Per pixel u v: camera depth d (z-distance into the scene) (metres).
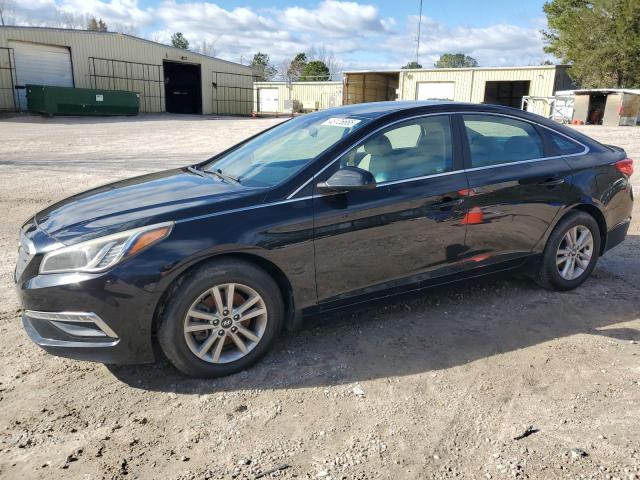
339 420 2.82
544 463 2.48
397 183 3.64
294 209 3.29
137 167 12.19
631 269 5.15
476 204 3.89
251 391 3.10
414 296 3.86
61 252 2.95
